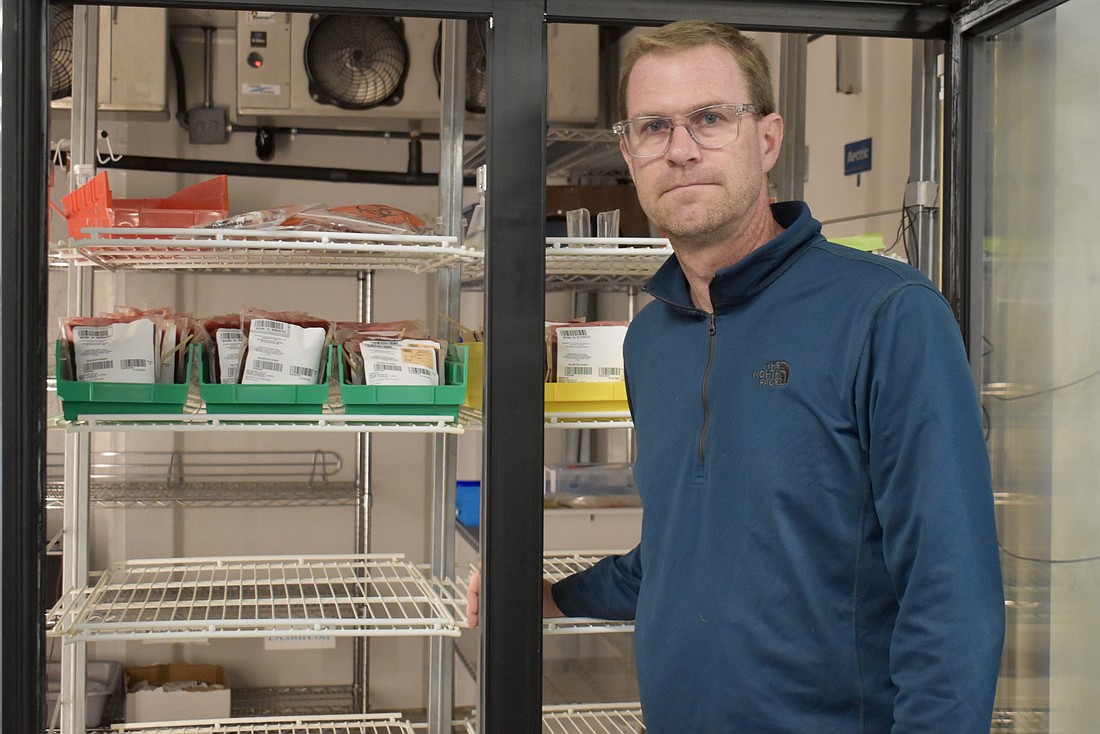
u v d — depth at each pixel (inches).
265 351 67.6
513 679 57.8
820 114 125.6
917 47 74.0
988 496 43.8
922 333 44.3
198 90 126.2
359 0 56.2
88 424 64.9
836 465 46.5
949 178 62.2
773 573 47.3
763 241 53.2
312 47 116.8
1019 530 61.2
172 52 124.6
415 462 134.9
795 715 46.9
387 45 117.7
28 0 54.0
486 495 57.9
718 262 52.5
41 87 54.7
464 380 69.9
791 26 60.1
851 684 46.3
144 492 120.8
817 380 47.0
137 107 114.0
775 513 47.3
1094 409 54.9
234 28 126.2
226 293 129.6
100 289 126.3
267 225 68.7
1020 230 59.9
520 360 57.7
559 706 93.5
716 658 48.9
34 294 54.4
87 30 82.4
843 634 46.4
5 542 53.6
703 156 49.8
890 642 46.3
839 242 73.3
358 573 111.8
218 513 130.6
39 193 54.7
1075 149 55.7
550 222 80.0
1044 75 58.1
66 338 65.6
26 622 53.9
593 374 70.6
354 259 76.4
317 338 69.4
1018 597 61.7
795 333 48.4
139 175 127.1
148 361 65.5
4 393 53.5
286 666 131.9
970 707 41.1
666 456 53.3
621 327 71.4
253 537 131.7
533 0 57.6
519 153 57.6
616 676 109.6
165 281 127.7
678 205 50.3
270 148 128.3
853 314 46.7
